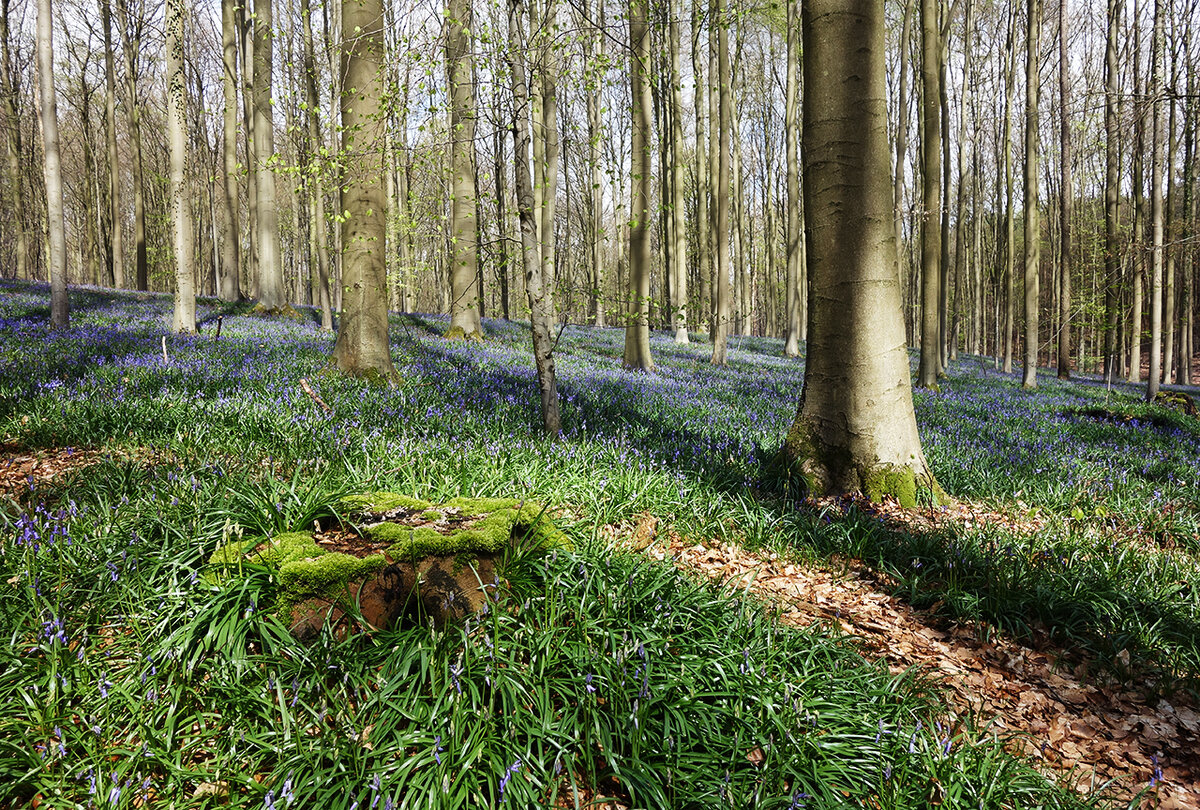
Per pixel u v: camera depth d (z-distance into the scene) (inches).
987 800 124.6
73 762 115.3
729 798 118.7
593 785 120.7
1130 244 621.6
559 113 1208.8
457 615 150.2
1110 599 213.5
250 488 189.9
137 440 279.0
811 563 236.2
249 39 1062.4
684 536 241.1
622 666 138.8
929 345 780.0
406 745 120.5
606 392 486.0
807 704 140.0
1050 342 891.4
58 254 576.7
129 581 155.3
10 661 129.3
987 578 219.1
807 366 317.7
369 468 239.1
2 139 1678.2
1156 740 161.8
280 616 141.6
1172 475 362.0
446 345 735.1
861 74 284.5
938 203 748.0
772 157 1817.2
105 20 1346.0
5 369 375.2
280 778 115.4
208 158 1596.9
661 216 1414.9
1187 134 936.9
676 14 770.2
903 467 300.4
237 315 931.3
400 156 331.3
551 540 173.5
